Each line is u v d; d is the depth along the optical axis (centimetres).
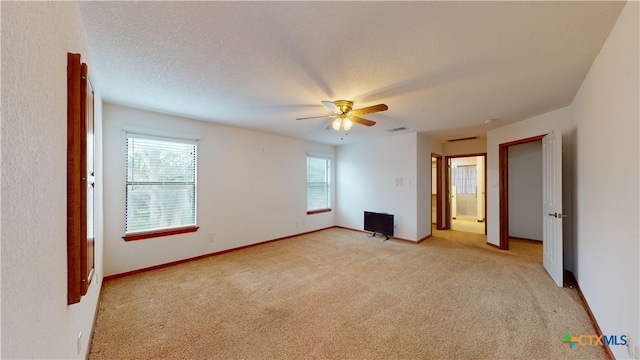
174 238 357
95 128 209
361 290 274
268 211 485
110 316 221
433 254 405
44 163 88
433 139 553
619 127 156
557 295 258
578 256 270
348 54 189
